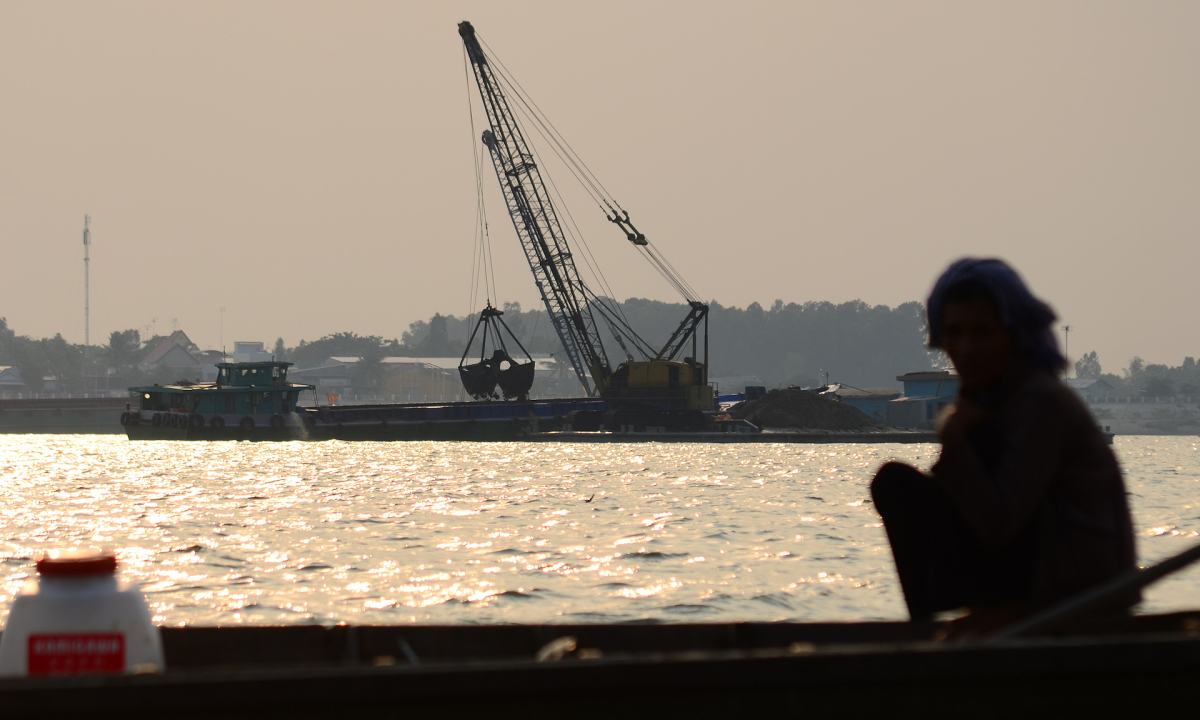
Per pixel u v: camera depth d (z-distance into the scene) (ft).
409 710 13.99
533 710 14.23
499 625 27.53
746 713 14.44
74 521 155.12
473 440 529.04
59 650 20.24
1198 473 345.72
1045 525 20.97
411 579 95.35
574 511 171.53
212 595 86.63
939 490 22.80
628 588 89.40
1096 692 14.75
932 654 14.51
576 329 595.88
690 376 574.97
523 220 593.42
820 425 628.28
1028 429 20.04
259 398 536.01
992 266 21.03
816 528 142.61
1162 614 21.44
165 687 13.51
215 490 222.89
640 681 14.28
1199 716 14.85
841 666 14.46
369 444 506.07
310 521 154.10
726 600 82.69
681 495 209.46
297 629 27.66
